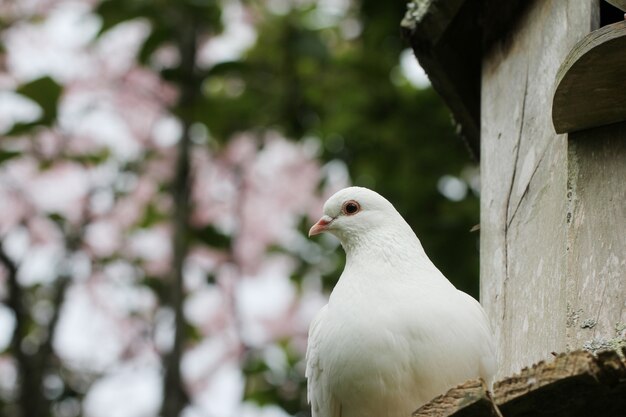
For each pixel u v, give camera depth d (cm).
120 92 1060
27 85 895
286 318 1071
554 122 488
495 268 546
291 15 1040
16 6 1073
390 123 1019
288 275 1048
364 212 511
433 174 998
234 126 1011
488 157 577
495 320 535
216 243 953
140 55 951
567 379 375
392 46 1036
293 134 1034
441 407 377
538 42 545
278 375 962
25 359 925
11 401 1010
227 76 964
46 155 984
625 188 475
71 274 984
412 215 979
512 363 511
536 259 509
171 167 1021
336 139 1045
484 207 571
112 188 1011
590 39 447
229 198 1056
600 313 459
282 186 1084
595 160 485
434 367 450
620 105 473
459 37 608
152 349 1012
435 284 473
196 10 941
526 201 529
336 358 458
